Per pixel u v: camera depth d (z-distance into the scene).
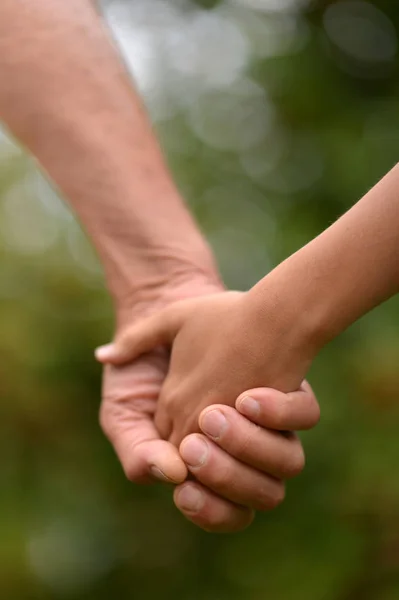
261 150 1.47
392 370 1.24
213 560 1.44
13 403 1.37
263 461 0.89
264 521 1.37
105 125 0.98
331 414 1.29
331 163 1.39
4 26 0.98
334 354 1.33
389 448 1.28
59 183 0.98
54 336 1.38
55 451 1.43
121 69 1.00
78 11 1.00
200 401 0.91
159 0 1.53
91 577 1.48
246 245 1.42
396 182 0.83
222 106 1.48
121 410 0.95
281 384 0.88
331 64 1.46
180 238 0.97
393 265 0.84
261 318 0.87
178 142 1.48
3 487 1.41
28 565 1.39
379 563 1.30
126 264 0.97
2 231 1.49
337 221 0.85
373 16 1.47
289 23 1.48
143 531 1.49
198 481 0.92
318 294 0.85
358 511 1.30
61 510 1.44
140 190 0.97
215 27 1.50
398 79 1.45
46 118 0.98
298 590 1.29
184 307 0.92
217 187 1.46
